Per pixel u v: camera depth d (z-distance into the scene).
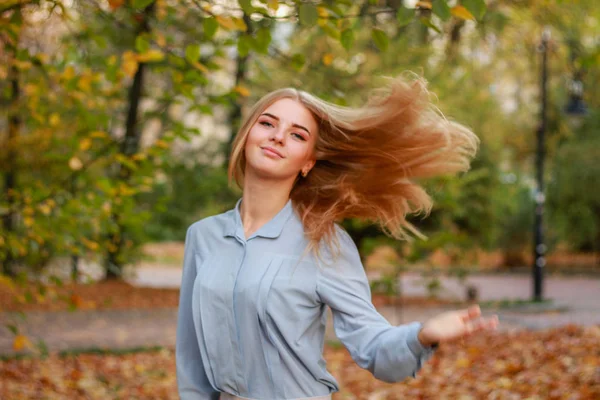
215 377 2.68
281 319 2.58
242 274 2.64
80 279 6.47
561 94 28.67
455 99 18.94
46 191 6.13
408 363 2.27
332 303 2.60
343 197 2.83
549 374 8.05
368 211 2.90
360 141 2.87
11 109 8.91
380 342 2.39
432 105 2.91
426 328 2.20
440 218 19.33
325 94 5.44
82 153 6.79
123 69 5.61
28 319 14.05
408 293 23.16
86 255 6.63
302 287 2.60
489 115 21.55
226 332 2.64
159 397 8.00
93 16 7.60
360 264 2.71
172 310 16.80
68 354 10.52
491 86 23.97
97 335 12.92
